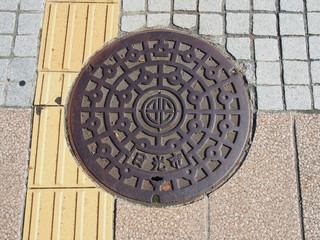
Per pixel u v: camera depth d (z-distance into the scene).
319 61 2.57
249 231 2.17
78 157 2.32
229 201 2.23
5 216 2.21
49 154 2.34
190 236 2.17
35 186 2.27
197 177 2.27
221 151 2.32
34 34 2.66
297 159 2.33
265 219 2.19
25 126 2.41
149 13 2.71
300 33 2.65
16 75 2.54
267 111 2.45
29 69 2.56
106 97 2.43
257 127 2.40
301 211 2.21
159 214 2.21
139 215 2.21
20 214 2.22
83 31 2.65
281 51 2.60
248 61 2.57
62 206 2.22
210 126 2.36
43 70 2.55
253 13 2.71
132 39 2.61
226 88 2.46
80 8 2.72
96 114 2.40
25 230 2.18
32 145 2.36
